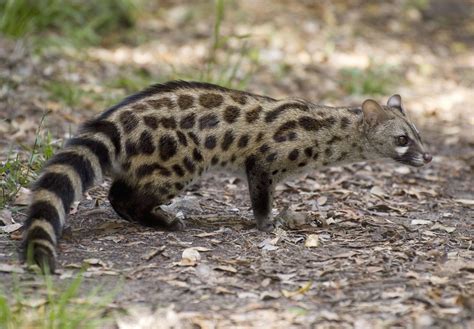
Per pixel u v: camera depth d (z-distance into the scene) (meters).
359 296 8.86
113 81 18.83
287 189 13.55
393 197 13.69
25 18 20.92
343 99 20.59
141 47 22.62
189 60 21.73
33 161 12.84
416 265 9.88
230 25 25.20
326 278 9.39
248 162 11.00
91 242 10.40
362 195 13.55
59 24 22.00
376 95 21.23
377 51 25.09
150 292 8.87
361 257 10.13
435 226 11.65
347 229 11.42
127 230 10.88
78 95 17.25
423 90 22.33
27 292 8.61
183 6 26.39
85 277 9.16
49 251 9.16
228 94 10.97
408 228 11.50
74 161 9.88
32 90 17.25
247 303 8.66
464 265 9.73
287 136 11.01
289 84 20.94
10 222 10.97
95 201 12.12
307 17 26.78
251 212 12.33
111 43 22.73
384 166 15.53
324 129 11.27
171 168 10.55
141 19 24.92
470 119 19.94
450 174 15.58
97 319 8.11
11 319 7.82
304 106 11.30
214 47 18.36
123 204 10.81
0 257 9.63
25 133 14.88
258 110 10.98
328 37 25.42
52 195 9.55
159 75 19.73
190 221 11.57
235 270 9.50
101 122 10.25
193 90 10.82
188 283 9.16
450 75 24.02
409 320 8.23
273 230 11.21
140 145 10.35
